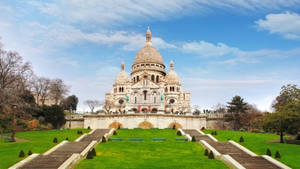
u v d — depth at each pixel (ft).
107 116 351.67
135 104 433.48
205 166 136.98
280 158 154.30
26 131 286.25
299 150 176.86
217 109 509.35
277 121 213.05
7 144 189.37
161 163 143.13
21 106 280.51
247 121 361.10
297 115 204.85
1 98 259.39
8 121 278.05
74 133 265.13
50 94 395.55
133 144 202.80
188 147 193.77
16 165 129.70
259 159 147.02
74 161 139.74
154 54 532.32
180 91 510.58
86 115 359.46
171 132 283.18
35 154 150.51
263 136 257.75
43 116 326.24
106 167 133.49
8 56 274.98
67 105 505.66
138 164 140.56
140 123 334.65
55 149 170.40
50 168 127.95
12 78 281.13
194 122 357.41
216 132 279.90
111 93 518.37
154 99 439.63
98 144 200.75
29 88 334.24
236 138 241.14
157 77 516.32
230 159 140.56
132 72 526.98
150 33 556.10
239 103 368.68
